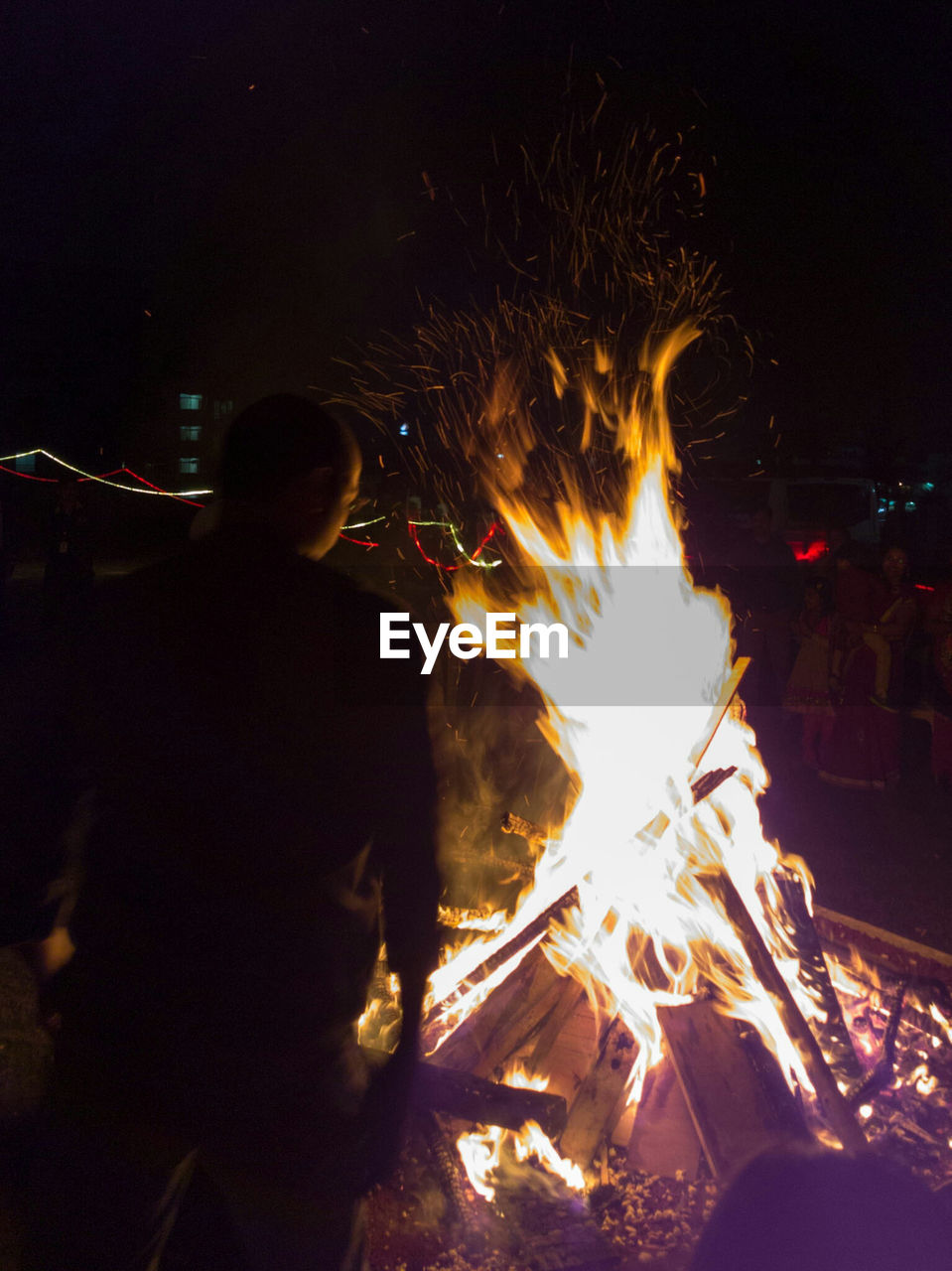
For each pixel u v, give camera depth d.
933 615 7.38
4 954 4.05
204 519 2.14
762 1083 2.91
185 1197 1.95
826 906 4.93
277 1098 1.73
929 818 6.63
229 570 1.87
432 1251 2.51
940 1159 2.85
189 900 1.74
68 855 1.85
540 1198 2.72
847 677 7.37
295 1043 1.73
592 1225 2.62
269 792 1.76
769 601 9.39
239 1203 1.79
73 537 11.24
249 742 1.78
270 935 1.74
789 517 14.72
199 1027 1.72
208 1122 1.71
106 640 1.84
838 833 6.27
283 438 1.95
